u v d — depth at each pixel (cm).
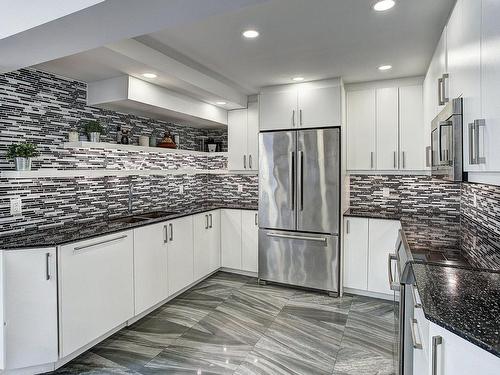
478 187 266
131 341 265
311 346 255
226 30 237
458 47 174
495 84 114
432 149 237
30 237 239
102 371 225
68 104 296
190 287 388
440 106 228
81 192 307
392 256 234
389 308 328
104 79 299
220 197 500
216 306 334
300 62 307
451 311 105
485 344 84
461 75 165
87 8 144
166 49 272
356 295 365
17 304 213
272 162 388
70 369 228
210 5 143
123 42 240
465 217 319
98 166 325
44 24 158
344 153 371
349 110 382
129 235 284
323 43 261
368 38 251
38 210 270
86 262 244
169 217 338
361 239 359
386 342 261
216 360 237
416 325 152
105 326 259
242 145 441
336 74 344
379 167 370
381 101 367
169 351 250
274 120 388
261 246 399
